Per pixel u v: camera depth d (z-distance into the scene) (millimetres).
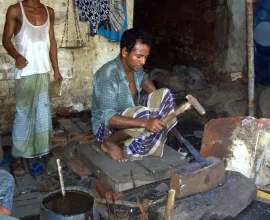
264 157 3539
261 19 5812
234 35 6262
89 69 5223
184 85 6352
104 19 4926
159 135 3598
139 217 2990
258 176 3572
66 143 4031
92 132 4199
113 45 5262
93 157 3686
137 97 3791
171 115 3195
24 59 3691
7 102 4781
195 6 6719
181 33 7219
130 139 3510
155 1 7848
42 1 4715
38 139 4000
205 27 6570
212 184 3242
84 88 5258
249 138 3564
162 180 3520
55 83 5039
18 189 3598
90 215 2518
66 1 4852
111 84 3424
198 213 2959
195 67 6977
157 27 7941
